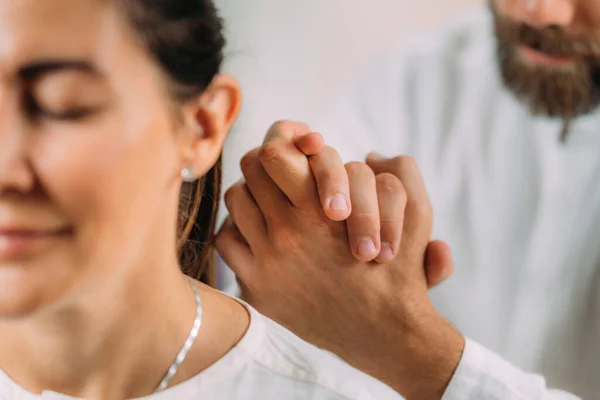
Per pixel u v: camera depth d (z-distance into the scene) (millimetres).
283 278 722
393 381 733
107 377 516
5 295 413
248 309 586
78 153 419
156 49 450
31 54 407
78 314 485
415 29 1434
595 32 1131
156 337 519
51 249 421
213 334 546
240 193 731
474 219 1266
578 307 1221
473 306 1265
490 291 1259
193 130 505
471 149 1277
